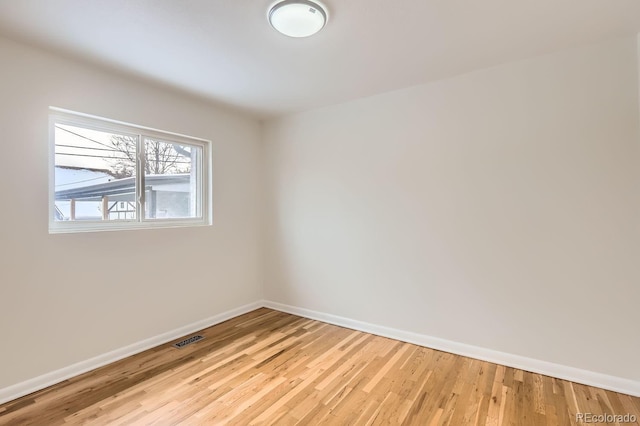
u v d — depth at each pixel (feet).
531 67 7.83
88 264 7.98
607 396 6.75
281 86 9.50
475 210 8.60
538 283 7.79
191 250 10.44
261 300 13.10
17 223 6.88
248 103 10.97
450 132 8.94
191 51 7.36
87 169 8.29
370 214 10.40
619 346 6.95
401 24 6.34
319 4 5.66
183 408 6.34
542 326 7.74
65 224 7.82
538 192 7.78
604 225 7.09
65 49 7.22
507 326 8.16
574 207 7.38
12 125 6.83
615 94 6.97
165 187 10.09
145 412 6.22
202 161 11.14
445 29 6.55
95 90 8.12
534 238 7.83
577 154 7.34
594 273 7.19
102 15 5.97
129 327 8.75
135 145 9.32
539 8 5.87
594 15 6.11
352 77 8.89
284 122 12.46
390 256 10.02
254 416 6.11
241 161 12.26
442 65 8.21
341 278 11.06
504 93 8.16
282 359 8.45
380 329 10.19
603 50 7.08
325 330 10.58
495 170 8.30
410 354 8.79
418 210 9.50
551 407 6.38
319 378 7.48
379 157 10.19
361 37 6.82
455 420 6.00
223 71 8.43
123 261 8.68
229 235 11.77
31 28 6.39
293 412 6.23
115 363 8.23
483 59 7.91
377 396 6.76
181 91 9.79
